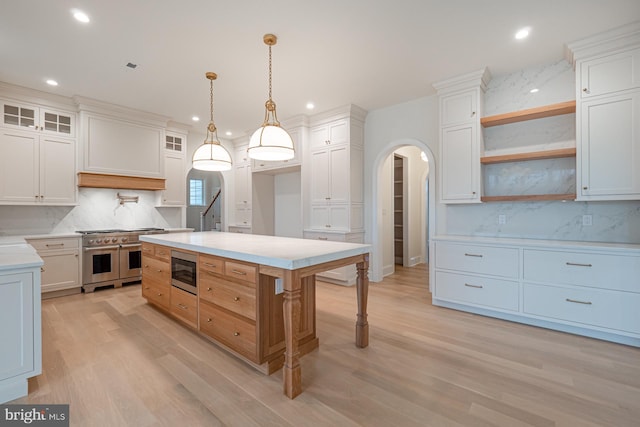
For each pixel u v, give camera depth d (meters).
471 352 2.41
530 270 2.88
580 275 2.65
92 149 4.24
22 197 3.79
